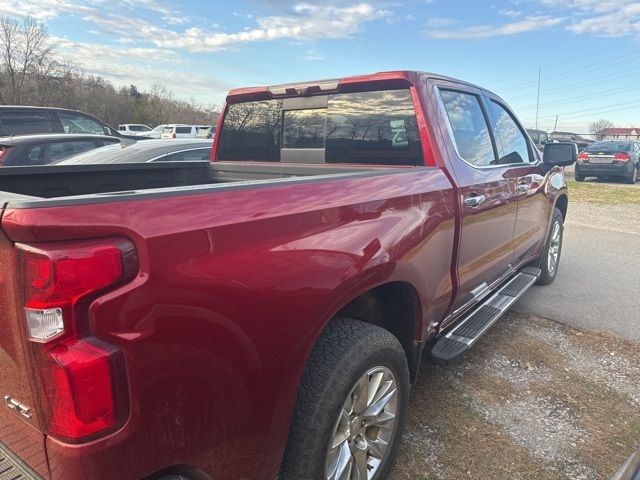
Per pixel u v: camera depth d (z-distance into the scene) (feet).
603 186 55.88
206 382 4.82
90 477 4.24
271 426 5.60
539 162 15.08
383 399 7.23
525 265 16.25
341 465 6.64
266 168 11.78
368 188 7.07
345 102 10.59
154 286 4.35
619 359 12.17
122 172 10.77
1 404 4.79
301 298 5.64
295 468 6.11
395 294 8.30
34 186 9.12
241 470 5.41
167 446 4.64
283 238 5.57
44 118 32.40
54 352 4.10
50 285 3.98
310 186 6.21
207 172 12.92
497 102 12.76
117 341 4.19
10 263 4.19
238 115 12.78
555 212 17.07
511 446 8.80
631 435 9.16
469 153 10.57
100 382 4.15
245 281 5.06
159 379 4.45
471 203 9.59
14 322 4.30
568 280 18.75
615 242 25.96
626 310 15.48
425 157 9.36
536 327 14.07
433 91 9.85
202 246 4.73
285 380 5.63
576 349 12.70
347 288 6.28
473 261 10.16
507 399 10.30
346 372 6.29
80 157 21.12
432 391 10.56
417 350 8.57
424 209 8.09
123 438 4.33
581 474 8.14
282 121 11.88
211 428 4.97
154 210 4.50
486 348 12.66
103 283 4.12
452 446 8.77
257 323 5.20
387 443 7.54
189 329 4.61
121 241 4.24
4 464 6.22
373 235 6.79
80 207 4.10
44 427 4.35
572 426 9.42
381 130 10.03
